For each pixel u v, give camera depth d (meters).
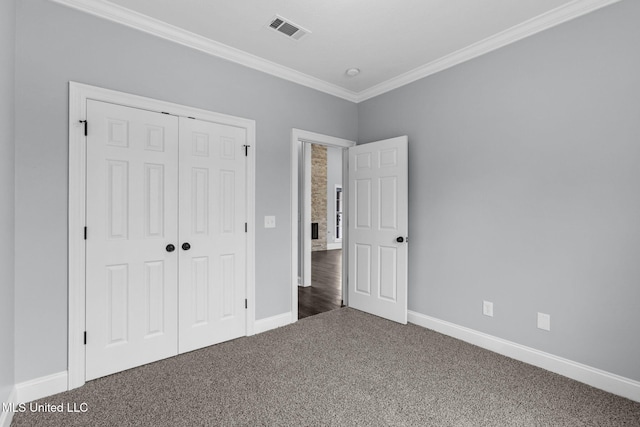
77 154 1.99
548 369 2.21
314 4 2.08
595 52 2.00
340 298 4.09
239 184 2.76
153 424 1.63
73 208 1.97
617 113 1.92
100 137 2.08
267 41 2.55
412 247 3.14
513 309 2.40
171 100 2.39
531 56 2.29
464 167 2.71
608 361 1.96
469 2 2.05
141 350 2.26
